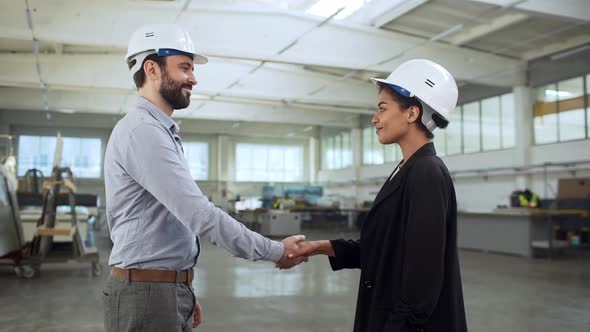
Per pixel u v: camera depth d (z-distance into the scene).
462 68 11.89
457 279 1.35
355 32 10.37
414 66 1.41
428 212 1.24
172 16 9.02
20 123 19.83
